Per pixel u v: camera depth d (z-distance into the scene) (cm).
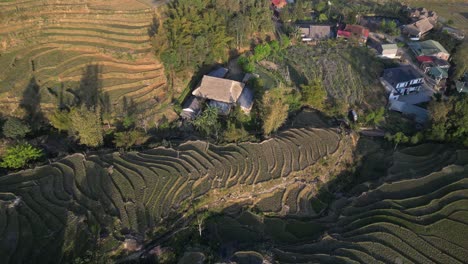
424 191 5059
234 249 4388
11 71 5978
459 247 4281
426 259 4156
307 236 4691
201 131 5819
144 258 4109
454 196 4916
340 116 6538
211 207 4825
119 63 6456
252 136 5753
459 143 5862
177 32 6569
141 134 5472
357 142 6156
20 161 4734
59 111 5306
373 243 4350
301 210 5038
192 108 6141
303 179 5334
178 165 5091
